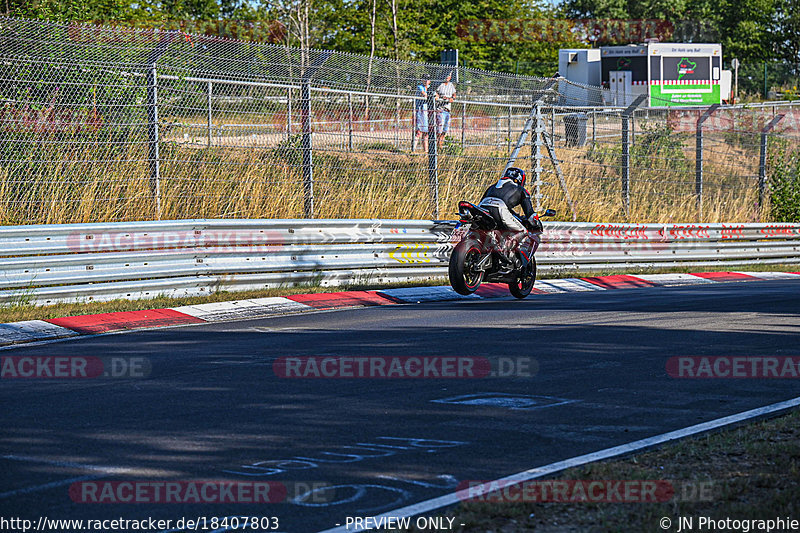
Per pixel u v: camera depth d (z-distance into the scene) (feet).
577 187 150.51
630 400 52.11
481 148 142.51
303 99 113.50
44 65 98.53
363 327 79.00
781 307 93.91
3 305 82.99
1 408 49.52
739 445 41.86
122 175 104.37
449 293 106.52
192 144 107.04
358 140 123.95
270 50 110.93
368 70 120.37
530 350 67.46
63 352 66.74
